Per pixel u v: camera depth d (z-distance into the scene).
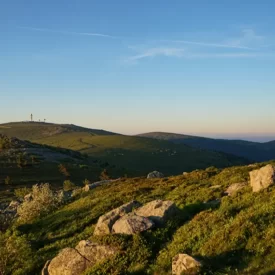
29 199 55.06
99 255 20.81
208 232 19.58
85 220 35.41
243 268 15.16
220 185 34.09
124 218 22.88
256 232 17.33
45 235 34.88
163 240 20.88
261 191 23.75
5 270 27.14
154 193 39.66
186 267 15.49
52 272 21.89
